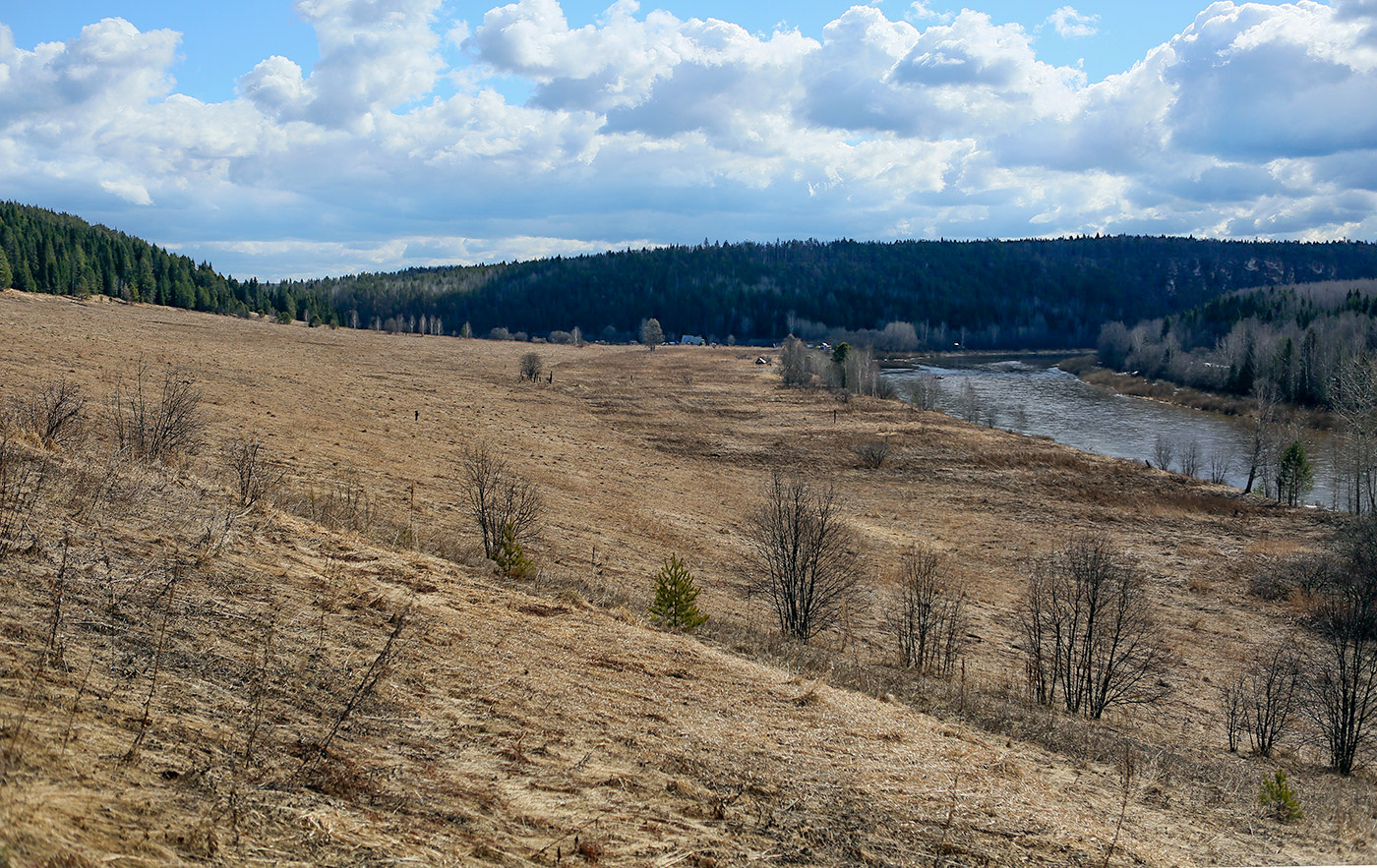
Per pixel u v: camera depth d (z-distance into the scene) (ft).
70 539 32.24
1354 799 48.26
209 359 206.59
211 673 24.52
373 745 22.86
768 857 21.02
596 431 201.05
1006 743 41.45
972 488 170.30
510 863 17.83
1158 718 72.74
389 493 100.32
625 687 34.71
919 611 83.56
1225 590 115.65
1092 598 80.48
